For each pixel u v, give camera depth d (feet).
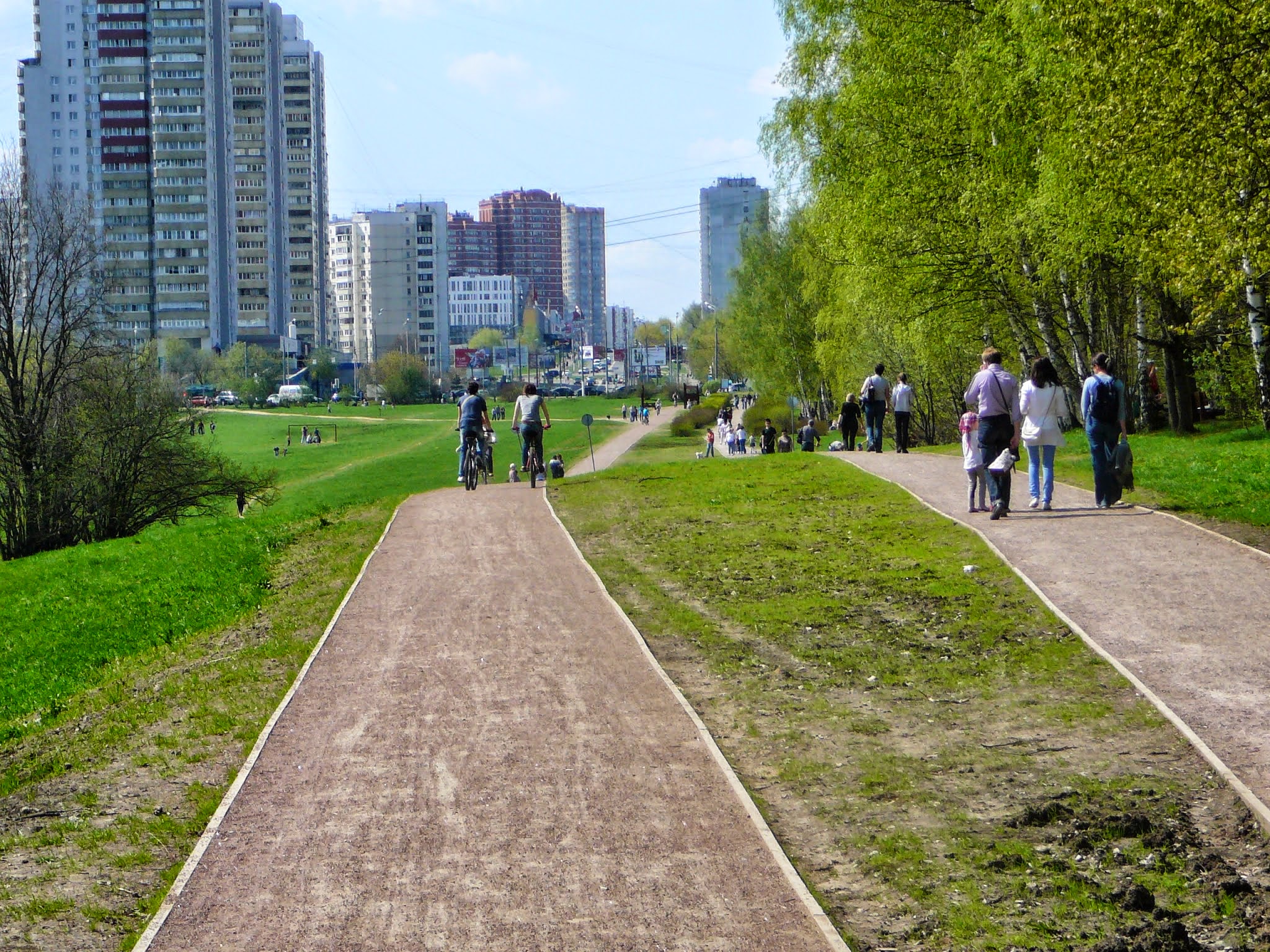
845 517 60.23
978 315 112.78
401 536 61.46
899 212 104.88
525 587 47.50
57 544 134.51
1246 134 60.70
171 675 42.19
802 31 117.80
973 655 35.19
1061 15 69.77
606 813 23.80
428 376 554.87
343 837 22.89
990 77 93.97
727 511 65.36
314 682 34.45
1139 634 34.91
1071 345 120.16
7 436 132.05
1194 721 27.55
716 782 25.45
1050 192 84.48
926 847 22.53
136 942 19.30
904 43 103.35
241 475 152.56
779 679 34.22
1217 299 69.56
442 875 21.11
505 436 328.70
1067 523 52.42
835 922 19.80
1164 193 68.33
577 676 34.17
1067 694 30.76
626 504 70.85
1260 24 59.41
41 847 24.39
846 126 109.60
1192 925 19.30
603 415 429.79
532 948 18.47
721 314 493.36
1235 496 57.52
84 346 137.59
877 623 39.63
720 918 19.34
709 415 342.44
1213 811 23.15
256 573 60.80
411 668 35.55
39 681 51.96
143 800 26.81
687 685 33.91
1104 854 21.84
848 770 26.71
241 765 28.53
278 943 18.78
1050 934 19.16
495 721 30.01
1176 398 99.71
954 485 68.18
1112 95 66.33
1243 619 35.88
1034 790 24.91
